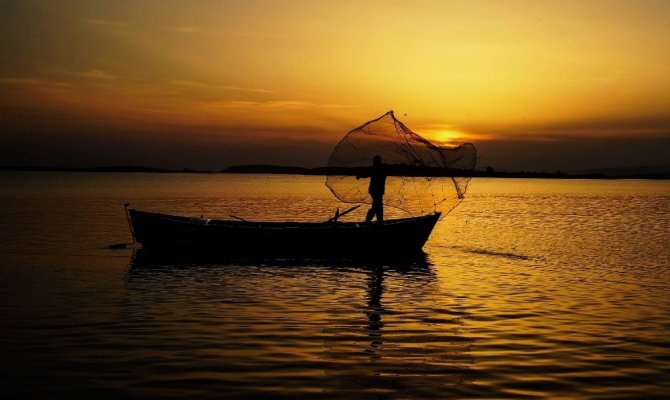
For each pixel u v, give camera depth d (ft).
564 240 81.00
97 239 75.10
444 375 26.16
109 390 24.03
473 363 27.84
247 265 56.75
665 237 85.46
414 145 60.90
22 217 108.06
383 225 62.80
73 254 62.34
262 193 248.11
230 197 205.05
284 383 24.99
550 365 27.66
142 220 64.59
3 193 218.59
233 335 32.24
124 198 187.32
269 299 41.68
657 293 44.75
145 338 31.53
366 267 56.24
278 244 62.44
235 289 45.16
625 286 47.55
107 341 30.89
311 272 53.21
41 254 62.08
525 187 484.33
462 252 67.67
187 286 46.14
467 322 35.65
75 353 28.84
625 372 26.73
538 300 42.09
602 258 63.46
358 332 33.12
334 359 28.22
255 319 35.83
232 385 24.70
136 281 48.03
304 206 151.33
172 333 32.53
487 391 24.31
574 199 224.94
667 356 29.14
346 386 24.70
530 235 87.76
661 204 184.44
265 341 31.12
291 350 29.60
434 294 43.88
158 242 64.64
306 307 39.29
